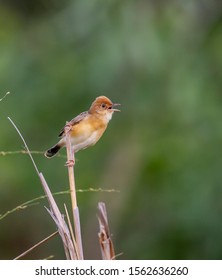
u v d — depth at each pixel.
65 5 17.09
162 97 16.75
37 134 16.61
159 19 16.72
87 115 8.94
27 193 16.77
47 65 16.83
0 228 18.11
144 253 16.23
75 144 8.91
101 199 16.69
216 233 15.76
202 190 15.95
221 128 16.27
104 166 16.81
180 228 15.94
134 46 16.34
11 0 18.27
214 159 16.14
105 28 16.52
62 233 6.34
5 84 16.62
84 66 16.55
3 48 17.02
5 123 16.52
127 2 16.58
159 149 16.55
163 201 16.30
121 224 16.64
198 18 17.22
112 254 6.55
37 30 17.45
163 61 16.56
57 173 16.59
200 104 16.48
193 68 16.69
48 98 16.66
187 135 16.53
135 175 16.66
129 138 16.89
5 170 16.52
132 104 16.80
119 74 16.58
